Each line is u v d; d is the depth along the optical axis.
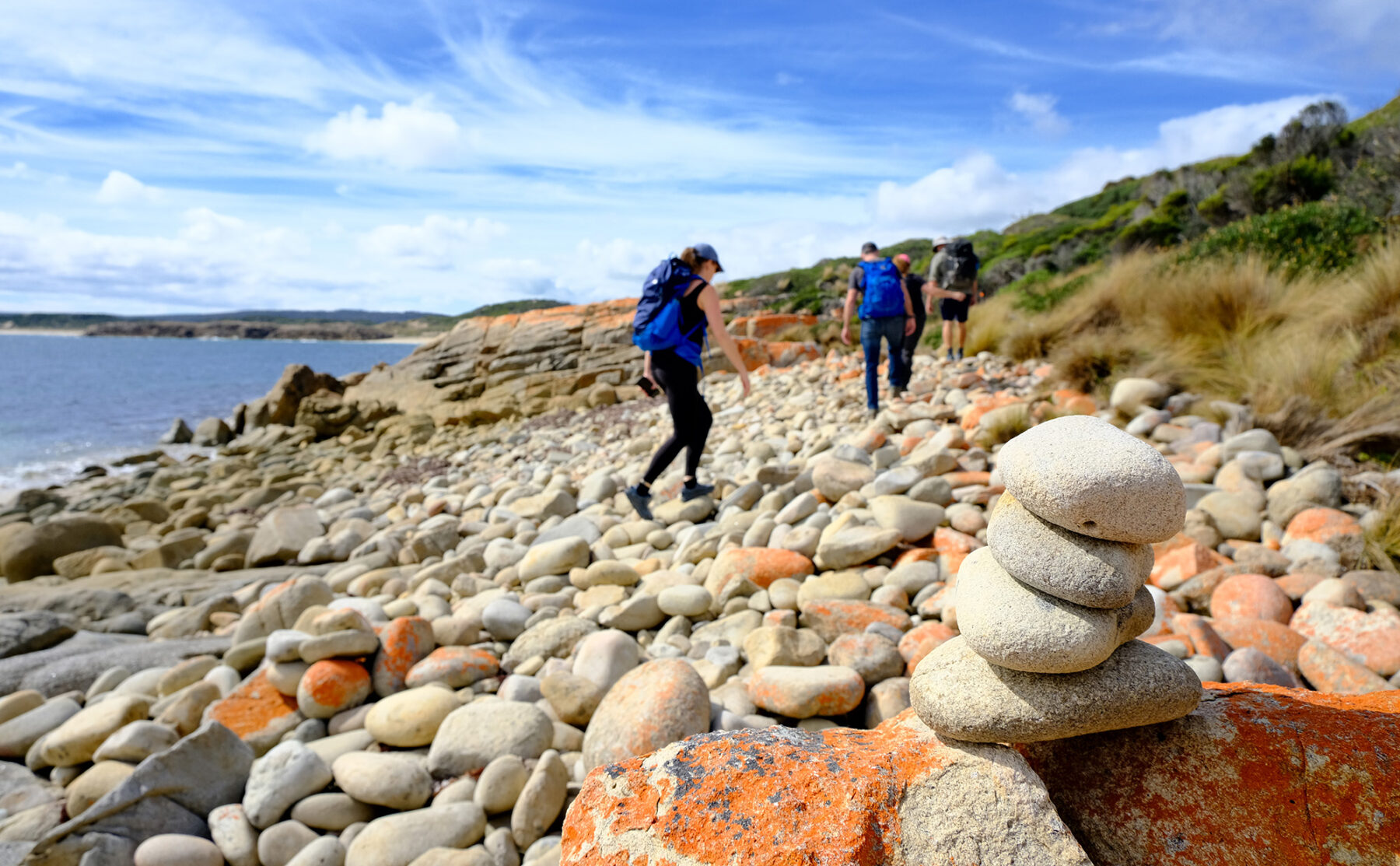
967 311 10.00
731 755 1.54
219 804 2.80
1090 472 1.37
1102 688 1.44
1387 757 1.38
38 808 2.93
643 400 13.69
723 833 1.39
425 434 14.91
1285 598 3.07
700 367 5.36
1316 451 4.43
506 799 2.58
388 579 5.39
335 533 7.66
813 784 1.45
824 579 3.71
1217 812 1.43
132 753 3.03
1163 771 1.50
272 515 7.98
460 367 18.17
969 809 1.42
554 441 11.55
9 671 4.14
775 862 1.33
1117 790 1.53
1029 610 1.46
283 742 2.95
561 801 2.56
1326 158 14.07
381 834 2.45
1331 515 3.58
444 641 3.89
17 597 5.72
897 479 4.62
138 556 7.48
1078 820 1.53
